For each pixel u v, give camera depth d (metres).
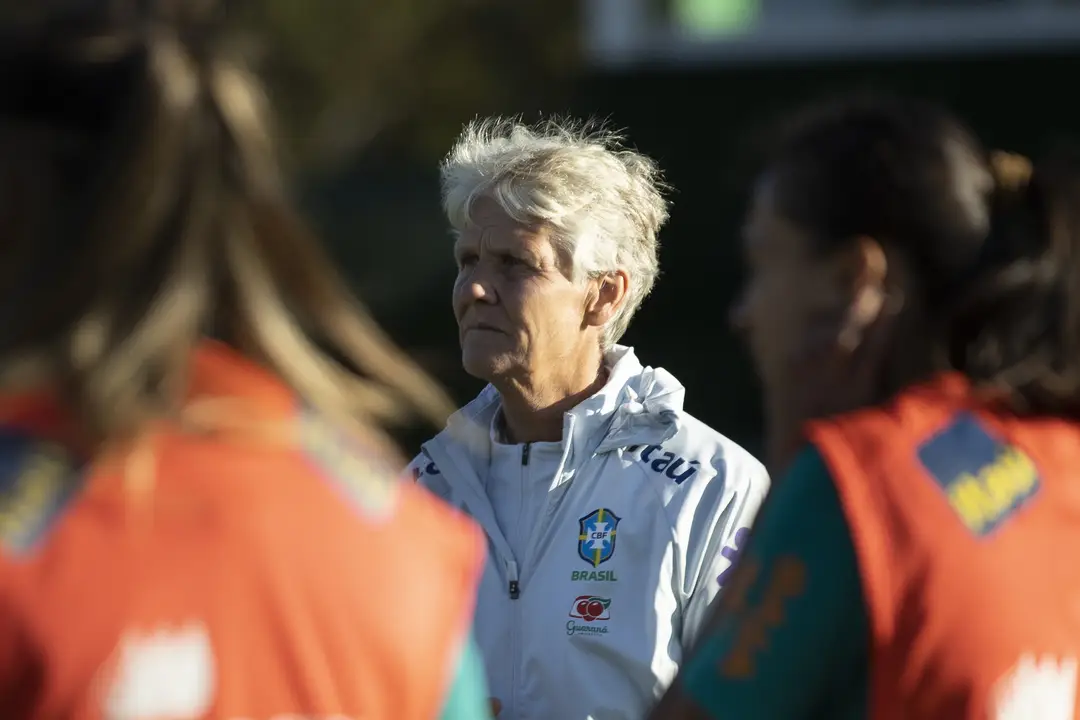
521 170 10.58
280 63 58.88
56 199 5.01
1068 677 5.86
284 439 5.16
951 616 5.75
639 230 10.97
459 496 10.67
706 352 33.44
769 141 6.84
